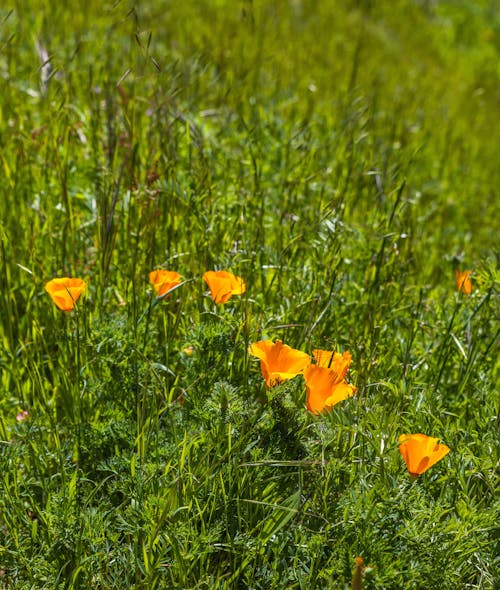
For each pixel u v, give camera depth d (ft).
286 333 9.62
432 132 22.62
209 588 6.83
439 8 48.85
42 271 10.45
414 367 9.76
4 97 14.32
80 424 8.50
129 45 18.52
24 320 10.69
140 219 11.13
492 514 7.14
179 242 11.21
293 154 14.87
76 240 11.63
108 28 19.98
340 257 10.69
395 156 15.99
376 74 26.50
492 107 33.32
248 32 23.50
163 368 8.35
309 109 17.90
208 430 7.86
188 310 9.88
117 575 7.07
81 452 8.50
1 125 13.69
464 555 7.06
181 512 7.15
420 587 6.84
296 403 8.25
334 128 17.63
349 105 17.24
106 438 8.29
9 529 7.72
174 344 9.43
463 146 22.26
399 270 12.32
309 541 7.23
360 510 6.98
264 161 14.97
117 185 10.51
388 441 7.21
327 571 6.82
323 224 11.44
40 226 11.84
